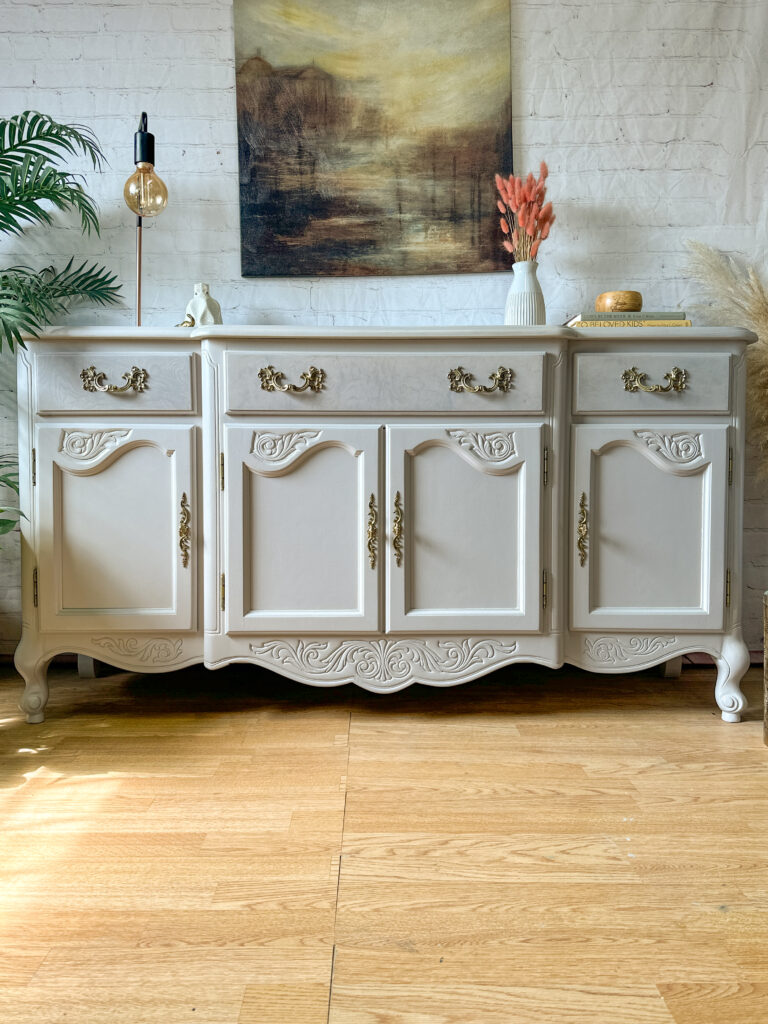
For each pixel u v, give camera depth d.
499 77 1.97
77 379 1.52
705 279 1.95
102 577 1.54
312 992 0.76
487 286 2.01
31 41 1.97
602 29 1.99
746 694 1.80
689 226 2.02
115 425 1.52
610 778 1.30
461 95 1.97
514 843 1.07
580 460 1.54
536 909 0.91
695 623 1.56
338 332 1.48
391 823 1.13
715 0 1.97
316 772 1.32
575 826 1.13
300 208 2.00
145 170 1.74
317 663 1.55
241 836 1.09
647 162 2.01
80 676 1.93
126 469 1.54
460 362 1.51
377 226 2.00
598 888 0.96
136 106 1.99
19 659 1.55
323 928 0.87
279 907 0.91
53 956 0.82
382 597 1.53
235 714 1.64
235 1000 0.75
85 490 1.54
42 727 1.55
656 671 1.97
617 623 1.56
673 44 1.99
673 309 2.02
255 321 2.02
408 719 1.60
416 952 0.83
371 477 1.51
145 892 0.95
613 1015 0.73
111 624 1.54
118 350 1.52
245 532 1.52
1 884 0.96
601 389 1.54
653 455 1.54
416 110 1.98
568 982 0.78
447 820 1.14
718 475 1.54
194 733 1.52
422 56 1.97
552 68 1.99
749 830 1.12
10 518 2.04
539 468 1.52
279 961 0.81
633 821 1.14
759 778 1.30
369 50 1.96
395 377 1.51
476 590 1.54
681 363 1.54
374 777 1.30
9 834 1.10
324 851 1.05
